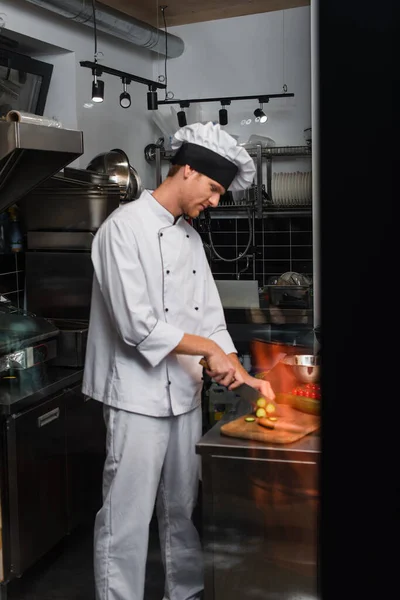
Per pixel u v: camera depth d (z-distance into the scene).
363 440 0.16
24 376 2.49
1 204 2.41
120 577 1.89
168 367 1.86
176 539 2.04
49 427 2.42
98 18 3.55
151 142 4.81
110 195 3.16
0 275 3.27
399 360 0.15
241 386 1.75
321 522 0.17
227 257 4.79
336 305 0.16
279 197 4.51
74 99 3.76
